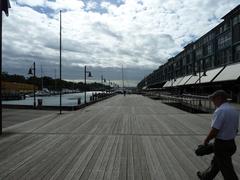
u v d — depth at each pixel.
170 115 21.31
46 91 112.12
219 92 4.89
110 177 6.29
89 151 8.91
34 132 12.84
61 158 8.02
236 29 39.16
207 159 7.88
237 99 37.47
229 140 4.67
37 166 7.19
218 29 47.25
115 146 9.70
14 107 30.23
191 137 11.54
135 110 26.59
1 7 12.96
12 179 6.15
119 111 25.36
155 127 14.52
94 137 11.50
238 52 38.84
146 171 6.74
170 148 9.38
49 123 16.28
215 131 4.63
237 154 8.36
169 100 44.84
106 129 13.80
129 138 11.29
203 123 16.22
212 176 5.17
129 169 6.91
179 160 7.79
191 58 64.88
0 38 12.97
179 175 6.43
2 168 7.02
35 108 28.86
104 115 21.39
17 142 10.44
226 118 4.64
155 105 35.00
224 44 44.19
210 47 51.09
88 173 6.58
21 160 7.80
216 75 41.97
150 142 10.43
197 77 52.66
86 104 33.69
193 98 32.22
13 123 16.61
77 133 12.55
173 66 90.62
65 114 22.36
